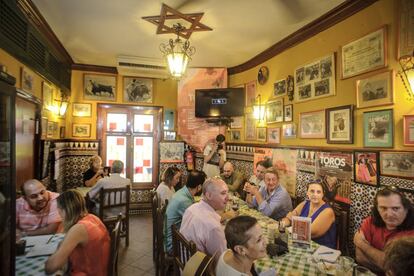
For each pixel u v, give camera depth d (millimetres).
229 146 4711
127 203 3295
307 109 2994
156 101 5047
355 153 2334
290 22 2840
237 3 2453
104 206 3047
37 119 2951
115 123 4895
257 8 2543
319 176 2750
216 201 1785
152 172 5070
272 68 3674
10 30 2232
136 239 3594
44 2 2477
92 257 1584
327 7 2508
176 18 2713
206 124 4742
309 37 2953
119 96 4852
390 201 1622
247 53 3883
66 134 4500
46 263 1413
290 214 2406
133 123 4973
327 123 2678
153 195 2988
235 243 1209
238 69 4543
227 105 4395
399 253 822
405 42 1931
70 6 2551
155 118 5078
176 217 2336
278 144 3510
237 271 1153
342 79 2504
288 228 2121
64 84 4113
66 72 4242
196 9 2564
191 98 4691
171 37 3314
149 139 5062
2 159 1115
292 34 3145
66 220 1692
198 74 4656
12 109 1158
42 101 3092
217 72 4641
